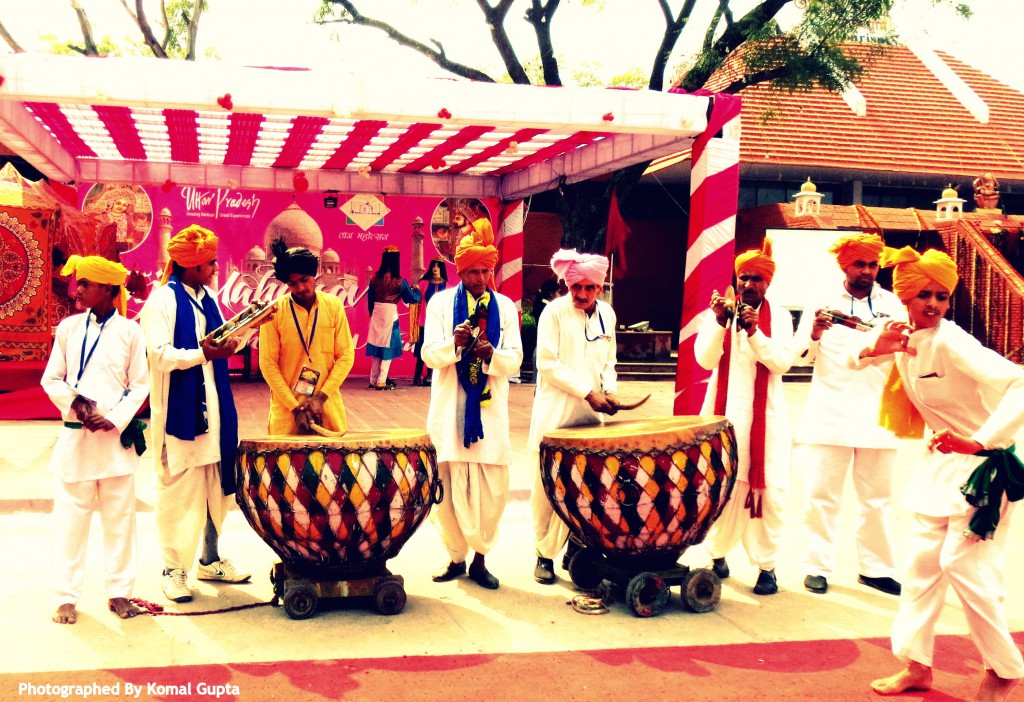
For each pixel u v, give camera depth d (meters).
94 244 13.30
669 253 22.78
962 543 3.74
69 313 11.77
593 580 5.26
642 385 16.36
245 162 13.45
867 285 5.47
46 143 10.77
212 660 4.11
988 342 18.72
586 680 3.99
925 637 3.89
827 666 4.21
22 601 4.83
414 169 14.02
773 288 19.12
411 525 4.76
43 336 11.00
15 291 10.87
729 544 5.38
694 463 4.69
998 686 3.76
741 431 5.25
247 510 4.69
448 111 7.30
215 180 13.73
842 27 13.04
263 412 11.51
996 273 18.52
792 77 13.56
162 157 13.00
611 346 5.53
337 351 5.27
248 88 6.96
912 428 4.21
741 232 20.94
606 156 10.32
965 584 3.74
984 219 19.84
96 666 4.00
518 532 6.66
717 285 7.73
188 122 9.94
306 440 4.63
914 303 3.90
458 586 5.36
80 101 6.80
